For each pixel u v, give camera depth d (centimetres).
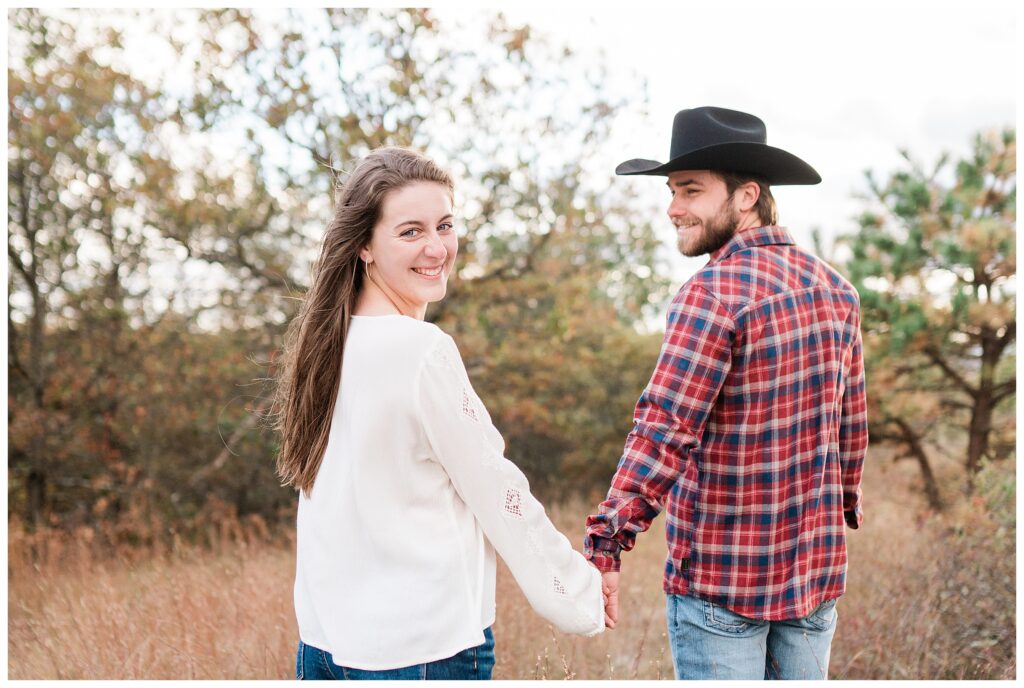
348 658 135
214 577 417
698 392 178
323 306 149
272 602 363
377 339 141
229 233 769
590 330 973
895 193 708
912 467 791
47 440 807
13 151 748
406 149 154
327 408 146
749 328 179
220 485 837
